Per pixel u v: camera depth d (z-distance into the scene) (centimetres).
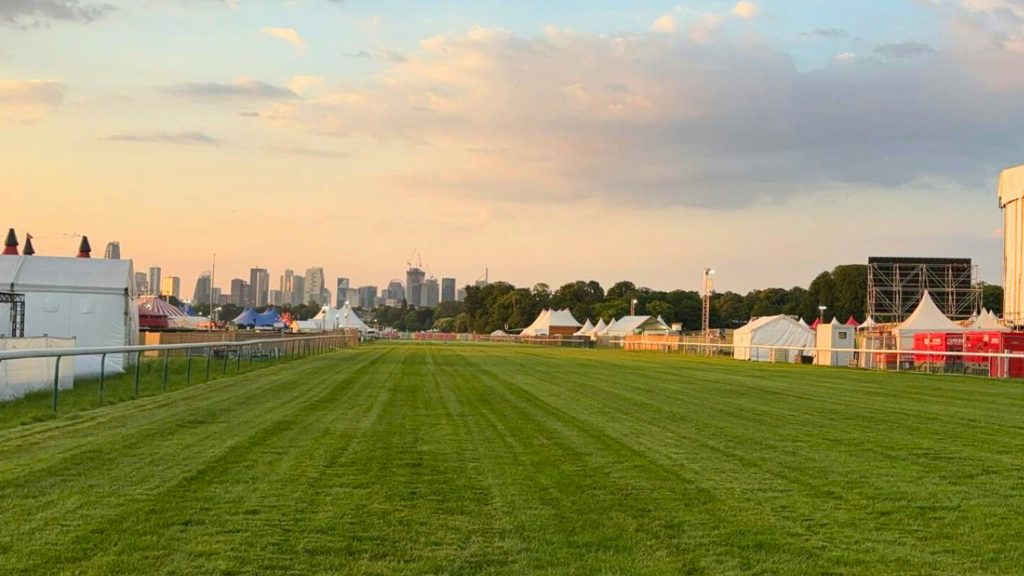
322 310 11769
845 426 1480
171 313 6688
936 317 4962
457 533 690
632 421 1518
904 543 670
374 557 620
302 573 578
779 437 1311
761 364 4809
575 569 596
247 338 5303
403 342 10631
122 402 1795
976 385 2836
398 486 876
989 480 943
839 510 785
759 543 668
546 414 1627
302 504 783
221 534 671
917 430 1425
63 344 2069
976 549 653
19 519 709
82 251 3984
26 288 3212
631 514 762
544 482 908
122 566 582
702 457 1091
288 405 1738
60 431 1282
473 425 1424
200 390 2136
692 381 2842
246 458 1035
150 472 930
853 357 4891
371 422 1449
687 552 642
